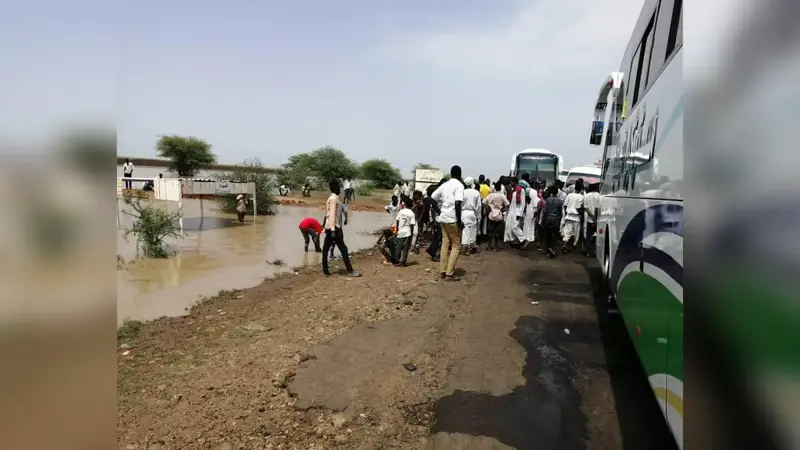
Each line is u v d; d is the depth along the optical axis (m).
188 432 3.70
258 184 24.72
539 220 13.15
